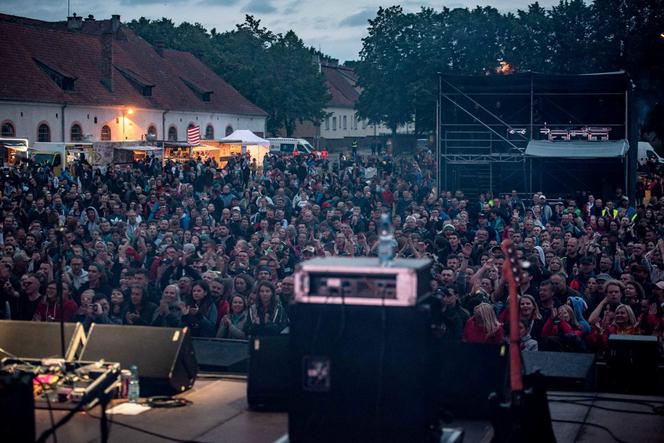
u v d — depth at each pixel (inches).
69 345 318.0
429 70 2714.1
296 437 240.1
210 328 429.1
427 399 233.1
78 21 2876.5
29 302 479.5
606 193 1288.1
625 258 618.8
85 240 783.1
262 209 881.5
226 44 3356.3
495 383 290.0
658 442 272.7
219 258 585.6
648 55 2410.2
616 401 318.7
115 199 963.3
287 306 430.6
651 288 482.9
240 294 443.2
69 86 2304.4
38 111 2188.7
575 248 629.6
